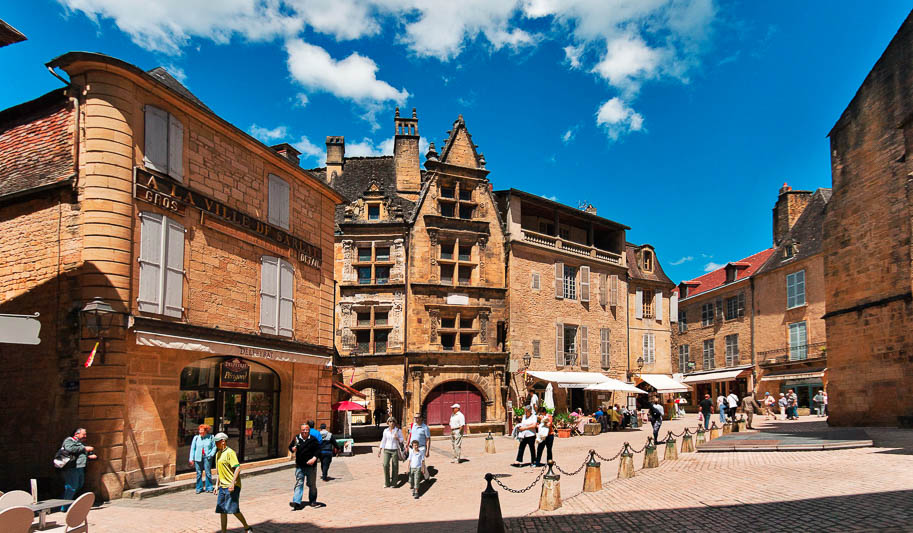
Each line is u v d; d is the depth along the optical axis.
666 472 12.95
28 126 13.90
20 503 8.76
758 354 38.41
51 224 12.72
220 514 9.80
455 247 29.48
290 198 18.38
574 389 32.88
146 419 12.74
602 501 10.43
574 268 33.56
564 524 8.88
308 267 19.19
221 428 15.41
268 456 17.12
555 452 19.67
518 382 29.48
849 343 21.53
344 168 33.00
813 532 7.30
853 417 21.12
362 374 27.70
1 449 12.39
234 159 16.02
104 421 11.76
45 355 12.30
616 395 34.56
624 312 35.91
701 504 9.44
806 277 34.59
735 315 41.12
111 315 11.91
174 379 13.62
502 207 31.70
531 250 31.09
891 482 9.76
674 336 48.62
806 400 34.44
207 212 14.80
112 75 12.64
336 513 10.93
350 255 28.61
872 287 20.61
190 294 14.16
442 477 15.08
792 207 40.06
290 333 17.81
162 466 13.05
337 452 20.56
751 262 43.25
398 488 13.62
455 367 28.31
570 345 32.56
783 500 9.16
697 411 44.38
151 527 9.64
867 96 21.14
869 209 20.89
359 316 28.52
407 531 9.32
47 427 11.99
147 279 12.93
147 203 13.11
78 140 12.64
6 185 13.51
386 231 28.78
